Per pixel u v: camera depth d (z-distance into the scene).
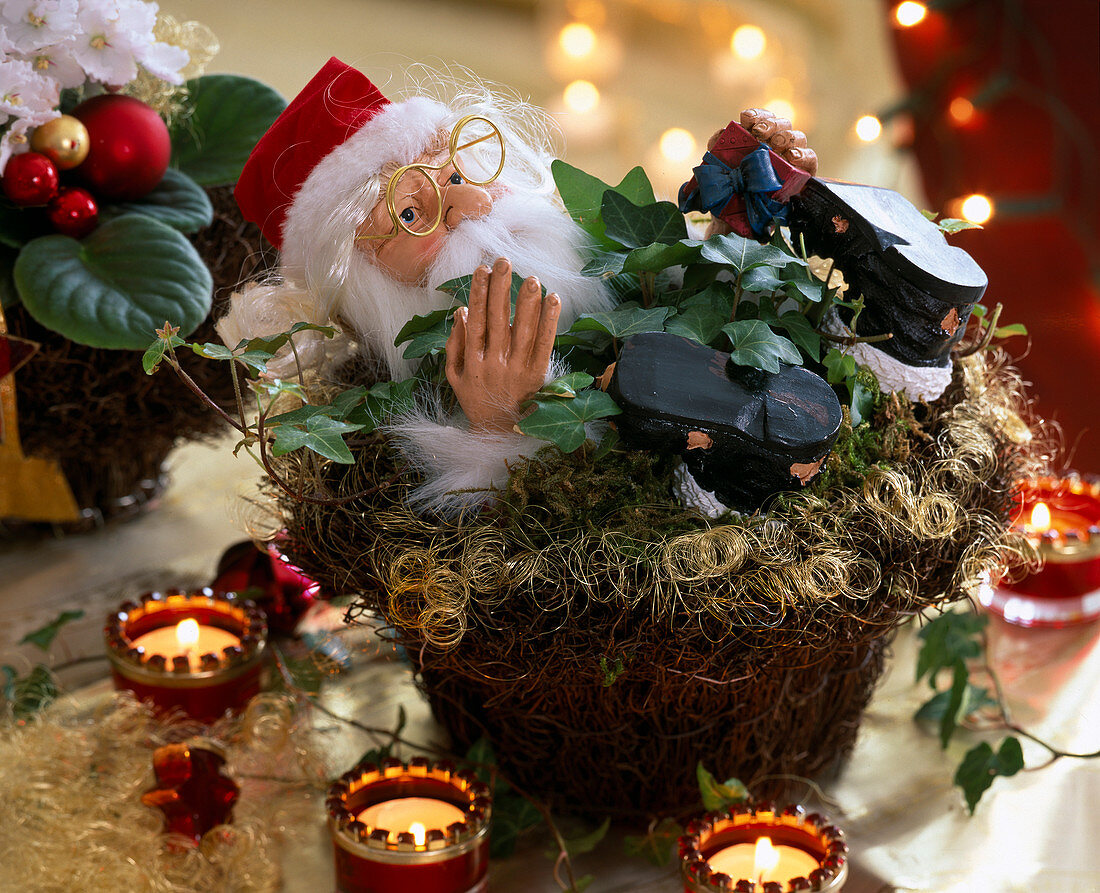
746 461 0.81
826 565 0.81
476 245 0.86
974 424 0.87
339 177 0.86
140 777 0.91
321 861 0.89
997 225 1.25
